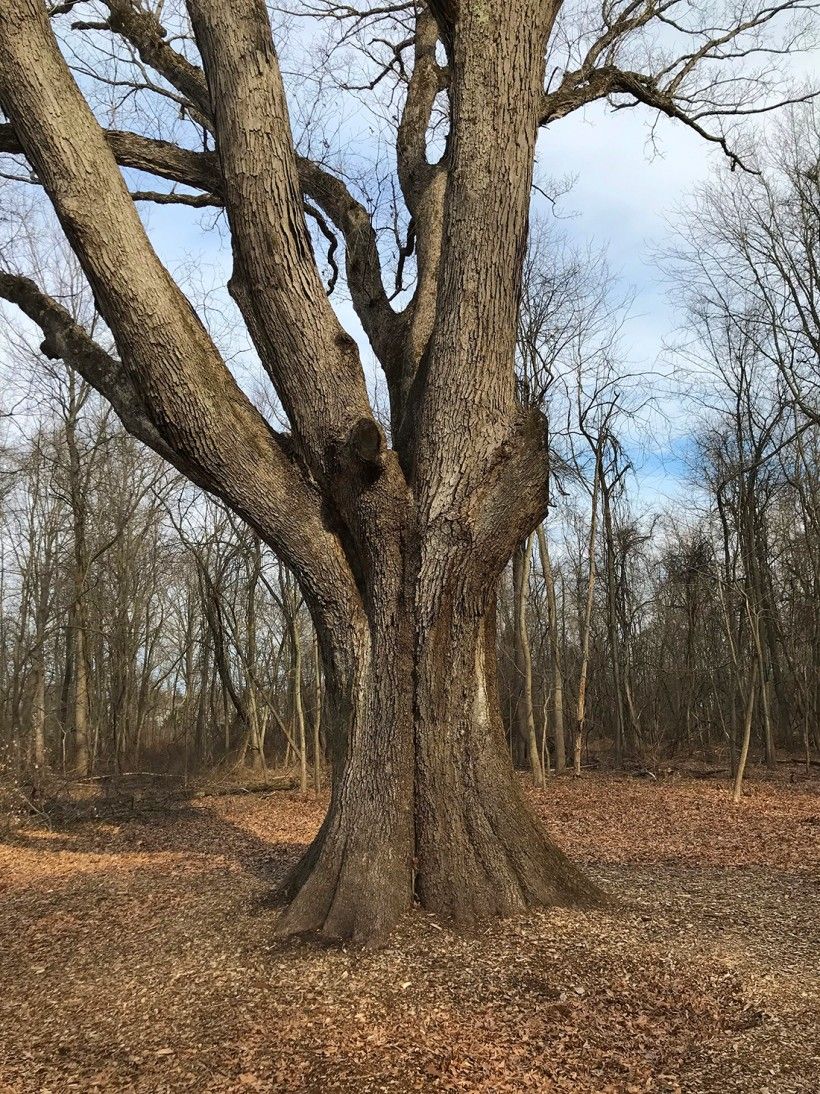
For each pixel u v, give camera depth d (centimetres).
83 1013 444
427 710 542
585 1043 379
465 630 550
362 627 560
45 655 2511
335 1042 384
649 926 523
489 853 534
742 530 2102
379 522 546
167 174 702
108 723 2655
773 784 1557
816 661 2195
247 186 539
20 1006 466
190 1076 364
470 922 510
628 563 2694
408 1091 343
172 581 2800
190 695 2606
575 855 816
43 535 2400
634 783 1619
